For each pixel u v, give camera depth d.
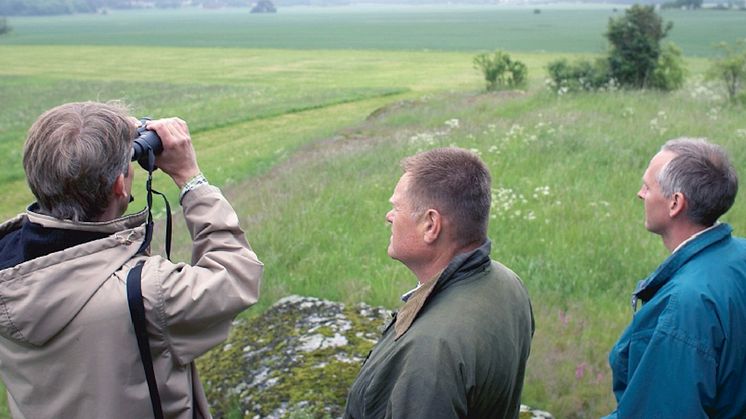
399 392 2.25
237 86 52.69
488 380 2.35
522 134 14.37
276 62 79.06
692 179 2.87
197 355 2.21
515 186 10.76
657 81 24.56
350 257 8.31
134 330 2.07
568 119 16.58
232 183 18.86
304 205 11.25
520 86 35.44
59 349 2.06
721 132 13.75
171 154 2.38
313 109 37.31
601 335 5.77
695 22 151.75
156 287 2.09
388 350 2.46
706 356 2.57
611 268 7.31
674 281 2.75
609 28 25.41
